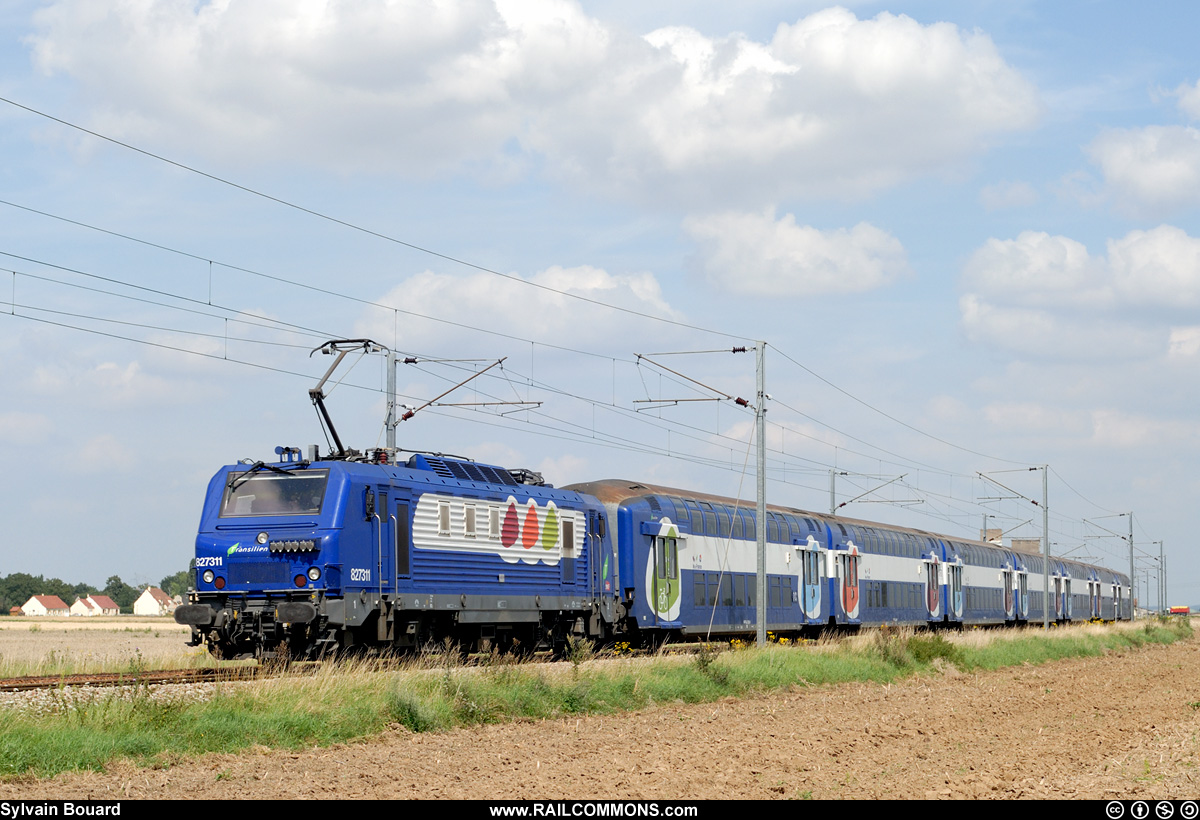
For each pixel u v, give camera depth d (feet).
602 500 117.29
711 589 128.47
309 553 79.05
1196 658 173.78
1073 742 64.54
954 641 147.13
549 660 101.14
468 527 91.91
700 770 51.55
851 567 161.68
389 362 110.01
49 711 52.42
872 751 59.93
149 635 218.59
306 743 55.62
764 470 118.42
